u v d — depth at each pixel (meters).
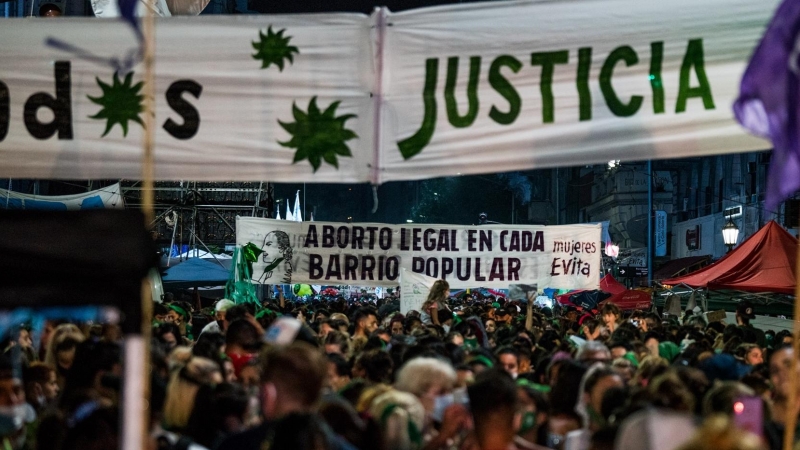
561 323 17.72
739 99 5.22
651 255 35.00
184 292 25.98
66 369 7.55
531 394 5.62
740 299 19.27
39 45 6.51
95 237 3.75
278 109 6.40
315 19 6.36
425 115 6.26
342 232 17.64
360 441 4.64
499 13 6.18
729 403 5.04
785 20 5.11
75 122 6.52
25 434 5.83
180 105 6.44
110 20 6.49
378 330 11.06
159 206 25.72
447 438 4.96
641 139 6.03
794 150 5.06
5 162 6.56
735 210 41.66
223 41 6.43
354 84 6.34
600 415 5.44
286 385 4.34
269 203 26.70
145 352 4.18
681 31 6.00
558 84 6.12
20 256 3.73
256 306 17.30
